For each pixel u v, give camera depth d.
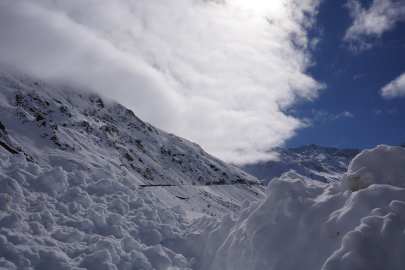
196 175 147.50
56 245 3.57
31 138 44.22
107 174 7.09
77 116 85.19
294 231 3.33
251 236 3.65
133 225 5.12
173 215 5.97
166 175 99.88
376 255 2.40
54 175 5.54
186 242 5.01
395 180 3.25
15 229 3.53
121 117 179.50
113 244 3.78
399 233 2.47
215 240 4.56
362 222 2.70
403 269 2.26
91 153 56.72
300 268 2.95
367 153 3.72
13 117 47.41
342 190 3.69
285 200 3.69
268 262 3.21
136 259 3.84
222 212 65.69
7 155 5.91
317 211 3.35
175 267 4.08
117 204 5.65
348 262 2.42
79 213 4.95
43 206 4.52
